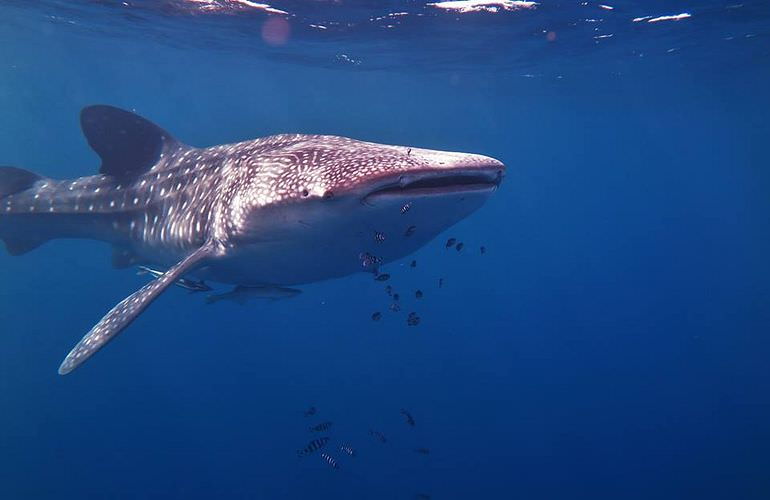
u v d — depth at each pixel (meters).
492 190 4.09
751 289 45.09
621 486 17.20
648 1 14.76
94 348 4.23
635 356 29.22
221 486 17.42
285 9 16.56
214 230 5.30
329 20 17.61
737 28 18.47
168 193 6.68
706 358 28.48
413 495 16.38
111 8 18.25
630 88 33.53
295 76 37.12
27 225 8.80
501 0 14.87
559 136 75.94
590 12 15.94
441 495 16.41
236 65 33.06
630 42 20.34
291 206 4.24
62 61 38.12
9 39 29.23
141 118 7.21
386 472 17.50
